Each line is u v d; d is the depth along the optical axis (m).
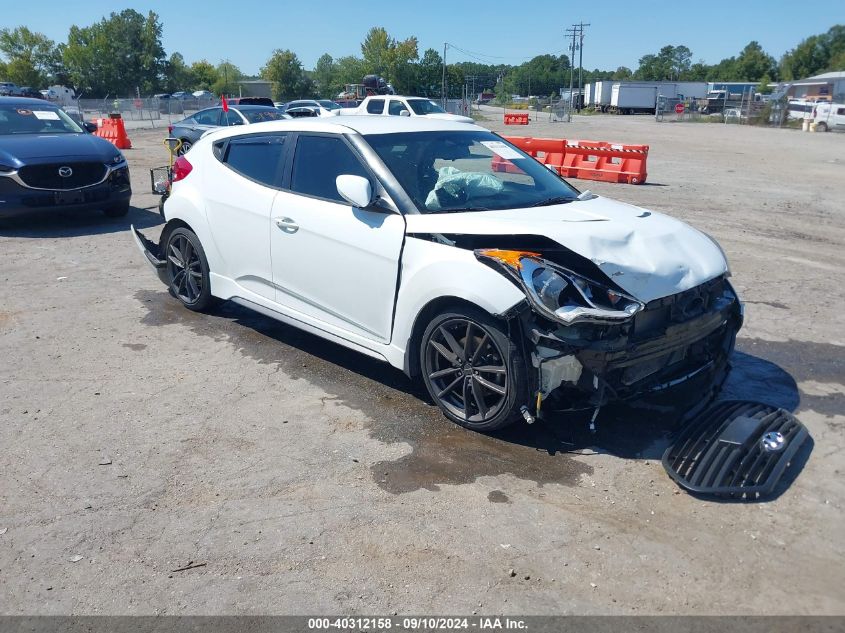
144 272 7.38
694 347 4.01
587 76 151.88
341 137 4.66
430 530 3.16
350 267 4.43
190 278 5.96
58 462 3.72
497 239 3.84
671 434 4.01
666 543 3.07
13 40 88.44
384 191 4.30
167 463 3.71
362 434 4.02
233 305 6.33
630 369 3.67
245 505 3.34
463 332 3.98
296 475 3.60
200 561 2.96
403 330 4.18
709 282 3.91
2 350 5.24
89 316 6.00
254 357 5.15
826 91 60.88
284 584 2.82
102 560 2.96
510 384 3.68
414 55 74.00
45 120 10.11
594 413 3.69
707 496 3.40
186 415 4.25
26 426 4.10
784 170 17.73
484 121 50.16
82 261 7.78
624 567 2.92
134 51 91.94
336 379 4.77
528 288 3.52
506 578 2.86
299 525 3.19
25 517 3.26
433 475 3.60
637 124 47.00
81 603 2.72
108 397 4.48
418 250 4.03
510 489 3.47
